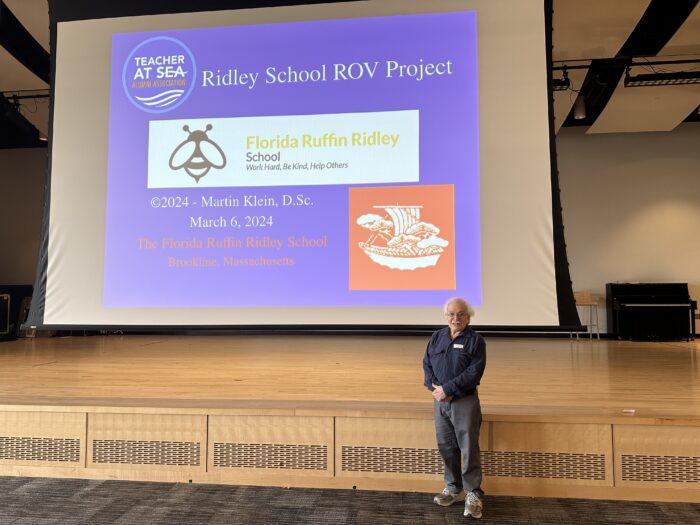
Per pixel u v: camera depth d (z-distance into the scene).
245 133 4.15
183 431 2.88
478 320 3.85
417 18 4.08
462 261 3.89
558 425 2.70
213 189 4.14
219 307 4.06
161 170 4.19
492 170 3.92
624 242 9.01
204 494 2.69
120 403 3.00
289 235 4.05
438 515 2.44
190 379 3.94
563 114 8.06
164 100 4.25
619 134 9.09
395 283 3.94
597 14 5.47
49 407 2.96
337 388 3.53
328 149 4.07
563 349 6.62
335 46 4.14
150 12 4.33
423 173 3.98
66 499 2.62
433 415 2.74
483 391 3.47
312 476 2.79
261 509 2.51
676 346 7.05
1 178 9.73
